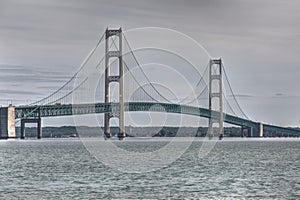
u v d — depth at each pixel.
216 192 105.75
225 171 145.75
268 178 128.25
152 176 132.12
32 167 157.50
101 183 118.00
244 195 102.56
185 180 123.81
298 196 102.06
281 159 196.12
